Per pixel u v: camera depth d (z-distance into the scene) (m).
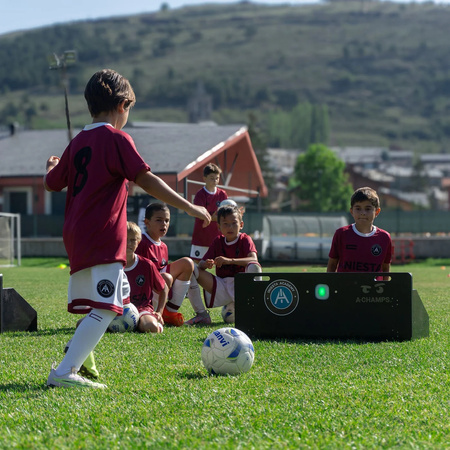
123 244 4.42
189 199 26.75
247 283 6.48
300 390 4.21
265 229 28.50
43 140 38.41
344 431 3.33
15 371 4.97
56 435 3.31
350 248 7.38
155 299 7.77
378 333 6.21
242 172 33.19
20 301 7.18
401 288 6.16
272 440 3.18
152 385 4.41
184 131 30.16
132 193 29.02
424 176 150.00
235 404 3.86
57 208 34.84
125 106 4.64
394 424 3.45
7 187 35.59
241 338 4.87
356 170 118.94
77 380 4.36
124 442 3.17
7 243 24.34
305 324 6.36
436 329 7.10
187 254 26.48
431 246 29.80
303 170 83.50
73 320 8.16
